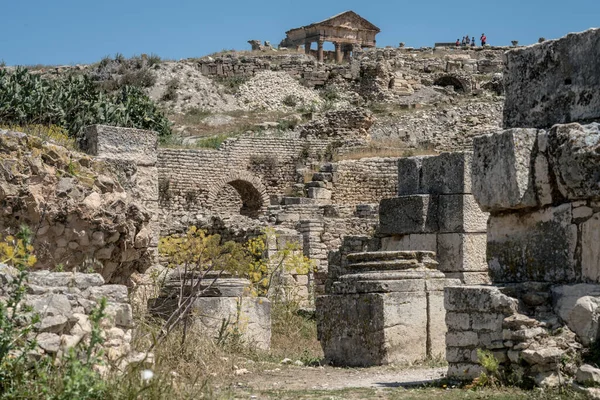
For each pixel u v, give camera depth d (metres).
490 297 9.75
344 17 86.56
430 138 48.47
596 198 9.41
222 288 14.76
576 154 9.41
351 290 13.85
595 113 9.91
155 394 7.83
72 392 6.81
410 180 19.16
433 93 66.56
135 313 12.58
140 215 13.20
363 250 20.55
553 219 9.85
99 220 12.53
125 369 7.93
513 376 9.38
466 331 10.04
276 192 45.00
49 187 12.20
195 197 42.69
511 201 9.98
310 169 43.00
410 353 13.41
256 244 20.50
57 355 7.64
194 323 13.34
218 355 12.34
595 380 8.70
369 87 66.00
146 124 43.91
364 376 11.78
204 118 56.00
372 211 29.98
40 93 33.38
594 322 9.23
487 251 10.67
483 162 10.42
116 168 13.94
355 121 46.88
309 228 26.27
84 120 35.19
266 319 15.27
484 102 57.03
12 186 11.82
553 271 9.84
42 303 7.85
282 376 11.90
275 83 64.38
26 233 8.48
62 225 12.27
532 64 10.67
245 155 44.59
